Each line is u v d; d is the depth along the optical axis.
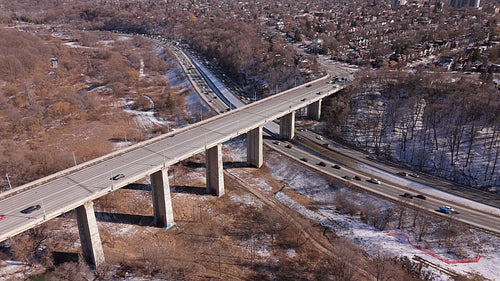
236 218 88.38
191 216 88.38
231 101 169.88
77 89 197.62
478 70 166.00
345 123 135.88
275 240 80.69
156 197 83.19
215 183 96.69
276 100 130.12
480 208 88.81
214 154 93.06
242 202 95.19
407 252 75.69
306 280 69.38
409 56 193.88
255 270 71.75
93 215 67.62
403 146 121.12
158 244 78.19
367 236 81.75
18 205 63.75
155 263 71.88
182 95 185.50
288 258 75.19
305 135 134.50
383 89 147.62
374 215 88.12
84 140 132.25
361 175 106.19
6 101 162.75
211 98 173.62
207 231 83.00
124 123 150.75
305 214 90.88
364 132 130.50
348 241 78.50
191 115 157.75
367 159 117.12
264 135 134.62
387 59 194.00
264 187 103.00
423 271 70.25
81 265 68.44
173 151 85.00
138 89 198.62
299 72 178.00
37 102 168.25
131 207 91.50
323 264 73.50
